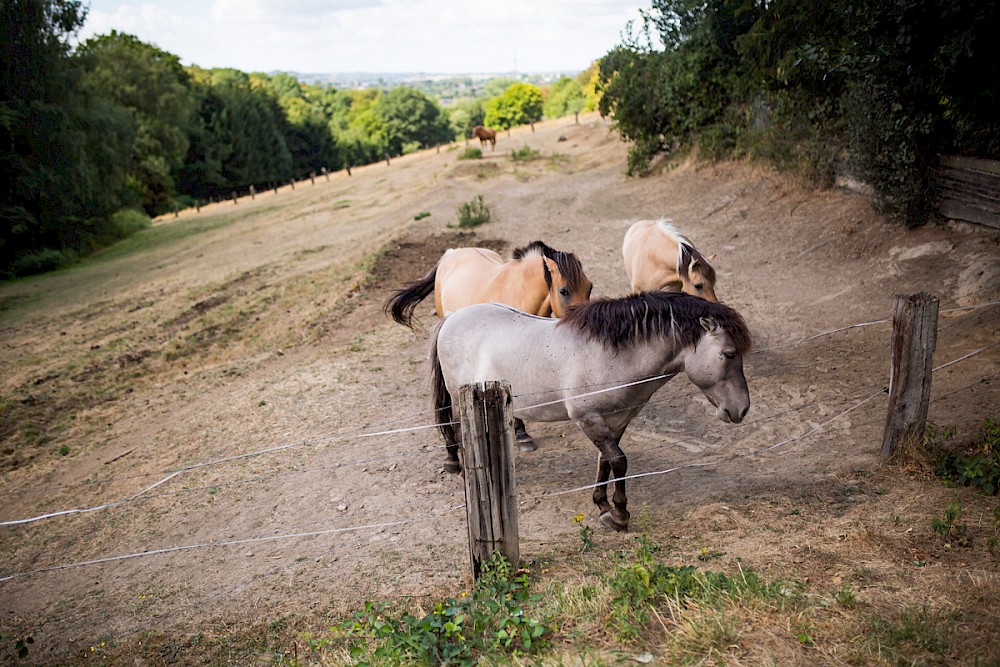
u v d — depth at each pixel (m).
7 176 29.30
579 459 6.62
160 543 6.39
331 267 16.88
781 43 11.53
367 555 5.39
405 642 3.71
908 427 5.52
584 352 4.84
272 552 5.79
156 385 11.67
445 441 6.36
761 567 4.23
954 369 7.07
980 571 3.91
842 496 5.18
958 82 9.23
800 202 13.91
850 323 9.19
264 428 8.66
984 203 9.77
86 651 4.77
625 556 4.62
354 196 31.34
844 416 6.71
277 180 72.62
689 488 5.77
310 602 4.86
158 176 51.78
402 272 15.12
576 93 92.94
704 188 17.55
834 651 3.28
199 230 33.03
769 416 7.05
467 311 5.57
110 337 15.37
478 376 5.36
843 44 9.79
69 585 6.01
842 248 11.52
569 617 3.86
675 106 19.95
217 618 4.89
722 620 3.51
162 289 19.58
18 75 29.06
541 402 5.05
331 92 150.62
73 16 30.77
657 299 4.72
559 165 27.94
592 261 14.29
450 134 126.06
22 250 30.52
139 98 49.00
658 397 7.95
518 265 6.65
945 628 3.35
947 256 9.82
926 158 10.73
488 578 4.29
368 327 12.15
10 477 9.07
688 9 18.25
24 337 17.09
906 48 8.92
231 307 15.27
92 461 9.07
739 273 12.10
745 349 4.55
